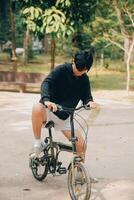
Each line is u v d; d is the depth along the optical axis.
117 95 19.66
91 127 11.70
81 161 6.03
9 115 13.48
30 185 7.01
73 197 6.10
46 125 6.61
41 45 63.72
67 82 6.35
